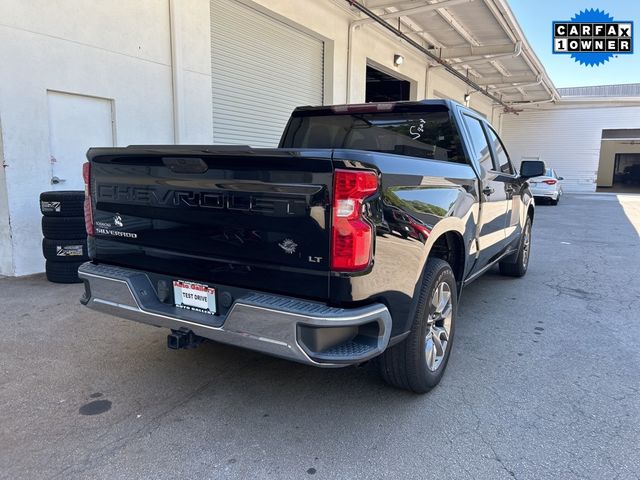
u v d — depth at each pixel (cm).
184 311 263
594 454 243
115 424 265
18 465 229
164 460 235
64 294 493
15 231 545
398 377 289
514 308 488
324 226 216
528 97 2425
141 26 642
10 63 516
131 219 280
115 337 388
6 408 279
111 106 621
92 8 583
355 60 1136
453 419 275
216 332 242
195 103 730
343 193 212
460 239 340
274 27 922
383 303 239
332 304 222
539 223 1230
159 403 289
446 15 1163
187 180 251
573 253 803
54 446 244
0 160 527
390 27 1084
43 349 362
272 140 955
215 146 234
